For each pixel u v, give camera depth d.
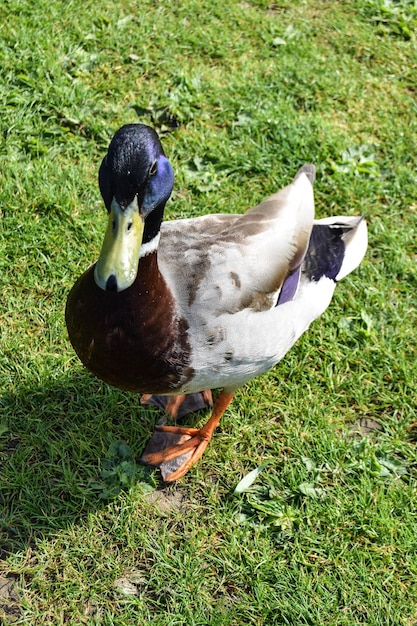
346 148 1.21
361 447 0.95
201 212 1.11
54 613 0.83
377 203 1.16
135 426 0.94
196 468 0.93
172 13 1.33
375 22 1.42
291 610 0.85
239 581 0.87
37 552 0.86
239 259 0.84
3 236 1.04
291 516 0.90
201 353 0.82
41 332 0.99
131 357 0.82
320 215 1.14
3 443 0.92
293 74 1.28
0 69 1.19
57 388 0.95
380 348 1.03
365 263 1.09
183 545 0.88
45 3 1.27
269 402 0.98
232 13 1.36
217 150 1.17
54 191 1.08
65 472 0.90
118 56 1.24
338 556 0.89
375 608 0.86
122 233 0.75
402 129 1.25
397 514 0.92
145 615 0.84
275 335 0.87
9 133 1.13
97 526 0.88
